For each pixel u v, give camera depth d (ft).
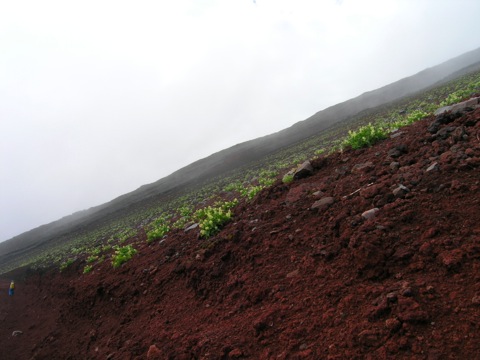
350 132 28.68
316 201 21.04
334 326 11.03
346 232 15.47
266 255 18.42
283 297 14.12
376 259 12.69
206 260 21.91
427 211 13.91
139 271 29.71
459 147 17.39
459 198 13.67
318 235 17.29
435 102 72.64
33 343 32.96
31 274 87.71
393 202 15.66
